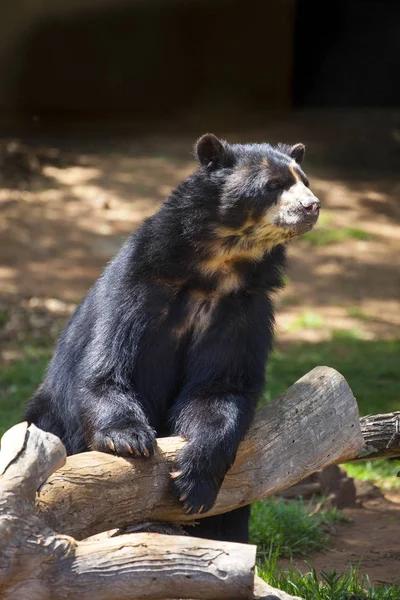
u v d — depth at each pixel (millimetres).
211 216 8539
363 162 37250
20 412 16578
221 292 8555
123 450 7121
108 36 42219
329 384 8000
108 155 35438
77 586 5773
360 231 31984
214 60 43531
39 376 18984
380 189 35312
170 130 39250
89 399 8070
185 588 5793
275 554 10305
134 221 30625
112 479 6844
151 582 5793
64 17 41656
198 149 8922
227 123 40469
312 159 36812
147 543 5914
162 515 7348
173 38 43000
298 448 7730
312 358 21266
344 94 44188
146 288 8445
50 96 41719
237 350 8469
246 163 8750
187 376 8625
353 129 39062
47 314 23703
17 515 5793
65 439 9086
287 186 8625
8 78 41125
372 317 26000
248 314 8547
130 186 32844
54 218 30391
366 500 13312
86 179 33156
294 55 44125
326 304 26781
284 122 40406
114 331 8336
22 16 40938
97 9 42000
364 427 9023
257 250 8594
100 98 42188
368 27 44500
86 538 6656
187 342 8688
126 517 6988
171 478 7320
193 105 42469
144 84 42750
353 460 9008
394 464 15234
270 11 43531
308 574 9266
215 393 8094
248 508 9195
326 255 30156
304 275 28703
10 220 29891
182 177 33750
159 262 8461
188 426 7770
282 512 11547
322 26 44438
